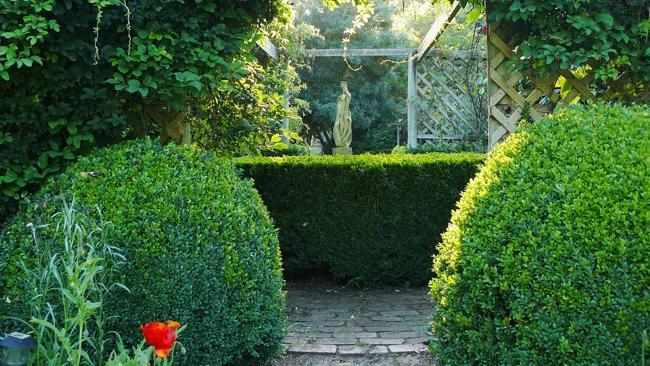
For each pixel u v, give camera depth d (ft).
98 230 7.03
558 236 6.48
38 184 9.75
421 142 30.83
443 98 29.19
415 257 14.97
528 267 6.54
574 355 6.13
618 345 5.94
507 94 12.51
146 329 5.81
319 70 46.60
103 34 9.95
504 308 6.89
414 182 14.71
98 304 6.00
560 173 7.19
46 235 7.55
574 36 11.19
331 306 13.47
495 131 12.60
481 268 6.98
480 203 7.66
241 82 13.84
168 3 9.98
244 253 8.36
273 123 14.20
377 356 9.97
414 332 11.34
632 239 6.17
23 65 9.29
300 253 15.14
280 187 14.99
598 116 8.06
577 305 6.15
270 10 12.12
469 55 27.86
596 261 6.20
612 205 6.50
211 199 8.42
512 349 6.69
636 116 7.98
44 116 9.64
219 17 10.94
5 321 7.16
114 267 7.22
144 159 8.75
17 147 9.55
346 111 32.89
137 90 9.37
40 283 6.61
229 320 8.05
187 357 7.70
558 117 8.43
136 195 7.97
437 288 8.16
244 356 9.17
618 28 11.02
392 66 47.52
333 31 46.14
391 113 49.03
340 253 15.01
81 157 9.13
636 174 6.79
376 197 14.82
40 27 8.68
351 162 14.88
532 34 12.12
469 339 7.18
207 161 9.34
